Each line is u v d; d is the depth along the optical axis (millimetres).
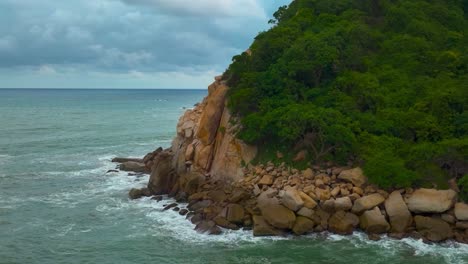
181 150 48000
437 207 33625
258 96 44531
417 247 31984
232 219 35875
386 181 35250
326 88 45281
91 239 35438
